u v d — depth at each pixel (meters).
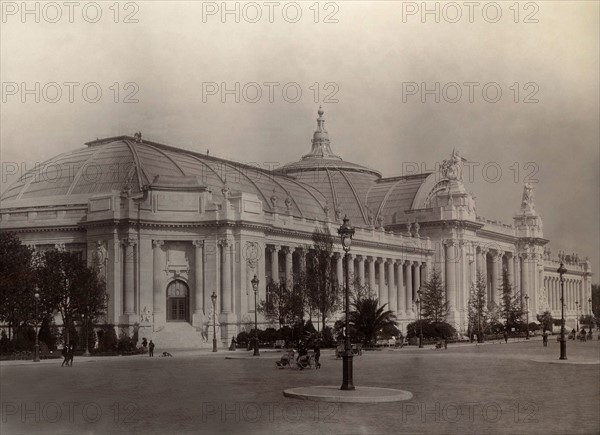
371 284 129.38
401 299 138.12
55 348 80.44
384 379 47.34
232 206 97.25
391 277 136.00
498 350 84.38
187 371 54.06
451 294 144.38
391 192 160.00
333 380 46.81
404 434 28.30
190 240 96.75
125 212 92.94
